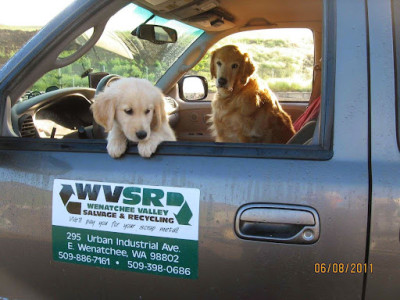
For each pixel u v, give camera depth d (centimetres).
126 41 331
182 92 405
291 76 387
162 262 150
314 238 136
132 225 152
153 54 361
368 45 143
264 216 140
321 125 145
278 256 138
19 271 170
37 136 221
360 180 135
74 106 279
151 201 150
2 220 167
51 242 162
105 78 275
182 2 287
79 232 158
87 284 161
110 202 154
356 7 148
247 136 352
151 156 156
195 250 146
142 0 279
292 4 302
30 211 163
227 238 142
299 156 143
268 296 141
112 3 177
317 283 137
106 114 180
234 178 144
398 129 138
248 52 361
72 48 191
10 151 169
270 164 144
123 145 160
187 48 369
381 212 132
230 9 311
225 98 366
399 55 142
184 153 154
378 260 132
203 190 146
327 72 146
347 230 134
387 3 146
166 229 149
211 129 389
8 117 179
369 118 140
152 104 182
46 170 162
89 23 178
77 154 164
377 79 141
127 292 157
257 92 354
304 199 137
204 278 146
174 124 394
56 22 175
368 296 134
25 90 183
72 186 158
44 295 169
